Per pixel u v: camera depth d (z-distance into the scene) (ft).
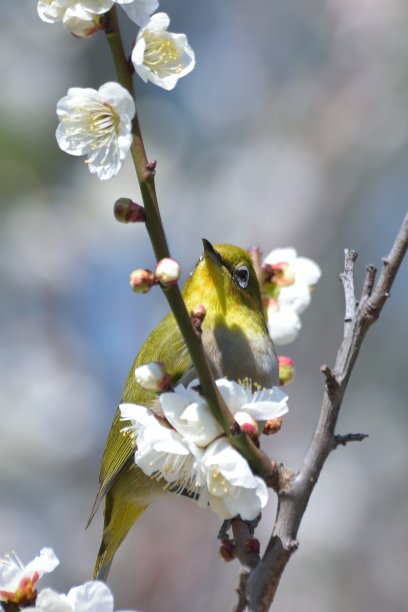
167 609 45.75
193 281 23.72
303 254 48.01
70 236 48.19
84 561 45.91
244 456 14.98
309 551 45.62
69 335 48.96
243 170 49.32
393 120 48.80
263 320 23.65
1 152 45.27
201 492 15.56
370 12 49.32
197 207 49.08
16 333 48.24
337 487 46.91
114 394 48.91
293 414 47.09
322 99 49.78
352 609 44.75
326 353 47.52
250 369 22.95
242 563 14.94
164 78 14.74
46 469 46.70
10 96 45.70
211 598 45.98
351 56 49.73
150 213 14.01
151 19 14.58
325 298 47.73
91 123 14.32
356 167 48.70
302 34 50.67
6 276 48.06
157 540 47.09
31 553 45.16
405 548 45.80
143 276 13.88
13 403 46.88
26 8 48.01
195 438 15.12
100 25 14.38
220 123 50.62
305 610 44.52
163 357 23.06
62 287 48.88
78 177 48.32
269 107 50.44
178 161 49.90
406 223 15.19
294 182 48.73
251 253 22.31
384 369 48.08
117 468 23.68
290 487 14.69
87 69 47.78
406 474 47.26
